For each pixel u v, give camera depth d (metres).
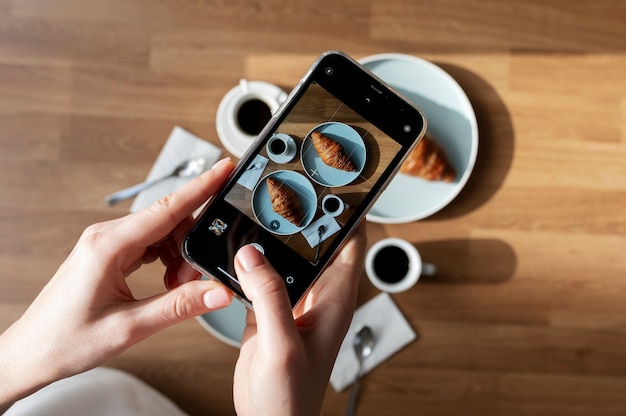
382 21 0.65
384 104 0.49
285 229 0.49
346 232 0.49
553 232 0.65
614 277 0.65
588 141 0.65
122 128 0.64
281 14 0.65
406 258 0.63
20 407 0.57
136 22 0.65
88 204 0.64
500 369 0.64
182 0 0.65
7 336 0.49
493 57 0.65
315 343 0.48
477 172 0.65
